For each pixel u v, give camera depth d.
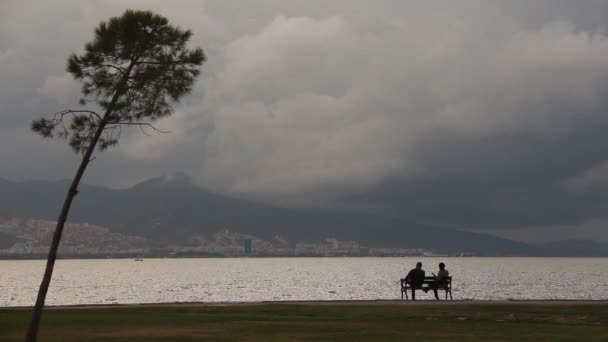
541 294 93.00
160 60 22.78
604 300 32.81
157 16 22.53
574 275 183.62
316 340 20.36
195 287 119.50
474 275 184.12
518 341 19.78
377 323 24.42
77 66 22.41
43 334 22.12
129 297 88.88
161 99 22.89
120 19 22.19
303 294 95.19
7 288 118.44
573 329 22.44
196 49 23.06
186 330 22.89
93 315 27.53
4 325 24.47
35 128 21.88
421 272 35.06
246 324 24.45
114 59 22.86
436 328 22.88
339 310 28.66
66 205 21.38
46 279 20.55
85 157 21.91
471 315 26.41
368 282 139.00
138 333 22.23
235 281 147.50
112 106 22.39
